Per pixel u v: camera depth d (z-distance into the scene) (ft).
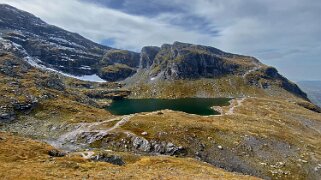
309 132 443.73
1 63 613.52
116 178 137.80
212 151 293.64
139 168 181.78
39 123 374.84
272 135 335.88
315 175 255.91
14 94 438.81
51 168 148.36
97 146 308.19
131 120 359.66
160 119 368.27
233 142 308.60
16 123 367.86
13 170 130.72
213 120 402.93
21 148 188.65
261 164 270.67
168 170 183.11
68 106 447.01
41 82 561.84
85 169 156.46
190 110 638.53
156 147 298.97
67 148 294.05
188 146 300.20
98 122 372.58
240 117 448.24
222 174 187.21
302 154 292.81
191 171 187.93
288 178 249.96
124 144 307.58
